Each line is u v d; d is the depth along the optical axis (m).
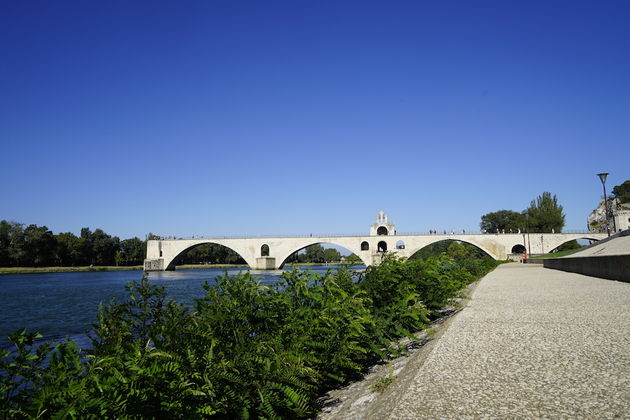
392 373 6.92
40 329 27.69
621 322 9.15
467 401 4.65
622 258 21.81
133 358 4.62
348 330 7.79
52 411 3.85
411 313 9.82
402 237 130.12
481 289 20.03
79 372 4.36
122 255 164.25
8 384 4.46
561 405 4.39
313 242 133.88
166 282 74.62
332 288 8.81
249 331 6.77
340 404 6.54
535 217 145.25
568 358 6.23
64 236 147.75
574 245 138.88
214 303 6.71
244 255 135.88
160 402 4.32
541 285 21.22
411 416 4.35
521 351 6.79
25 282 84.31
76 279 94.81
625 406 4.27
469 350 7.02
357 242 132.50
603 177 44.91
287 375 5.74
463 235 127.31
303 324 7.33
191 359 5.18
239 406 5.23
